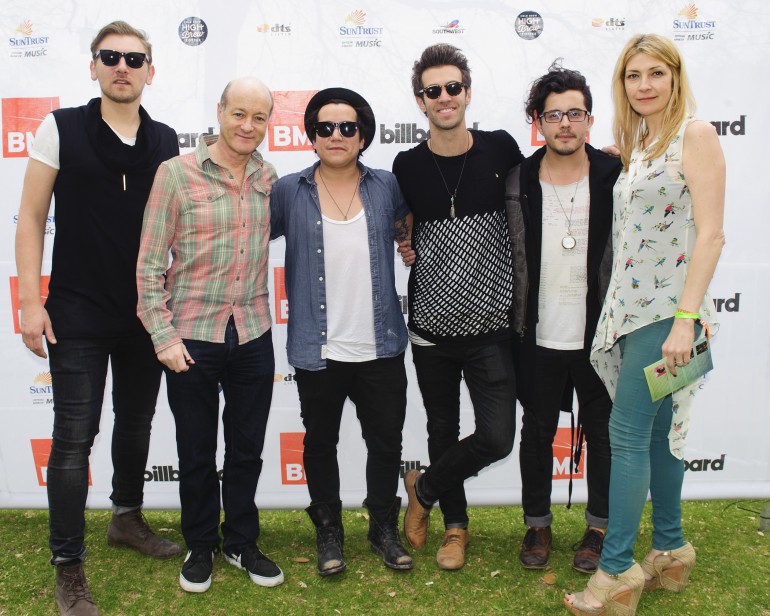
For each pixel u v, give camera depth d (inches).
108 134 79.0
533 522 93.3
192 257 79.8
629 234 76.4
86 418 80.9
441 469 91.1
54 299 80.5
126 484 97.7
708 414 113.1
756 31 105.2
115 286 81.5
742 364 111.6
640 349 76.2
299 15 106.1
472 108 108.4
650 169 74.2
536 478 91.8
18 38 105.3
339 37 106.7
